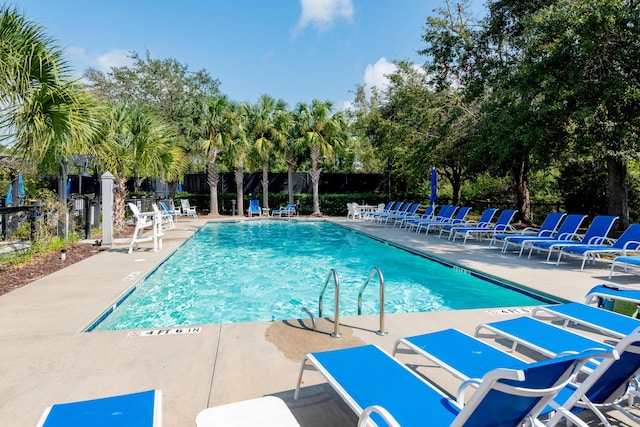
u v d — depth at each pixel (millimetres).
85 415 1761
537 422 1904
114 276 6445
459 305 5832
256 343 3713
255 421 1816
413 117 17453
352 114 31750
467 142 15703
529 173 16203
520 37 12898
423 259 9164
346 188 24547
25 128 6074
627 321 3334
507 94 11508
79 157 10641
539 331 3139
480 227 11320
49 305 4855
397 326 4188
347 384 2201
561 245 7691
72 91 6289
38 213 8922
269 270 8320
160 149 12766
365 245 11703
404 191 24875
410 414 1911
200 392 2812
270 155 22234
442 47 14664
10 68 5586
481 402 1632
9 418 2477
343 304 5918
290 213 21641
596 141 9680
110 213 9797
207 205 23703
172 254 9047
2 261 7320
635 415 2535
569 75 9188
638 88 9016
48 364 3254
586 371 2533
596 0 8812
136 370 3150
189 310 5609
